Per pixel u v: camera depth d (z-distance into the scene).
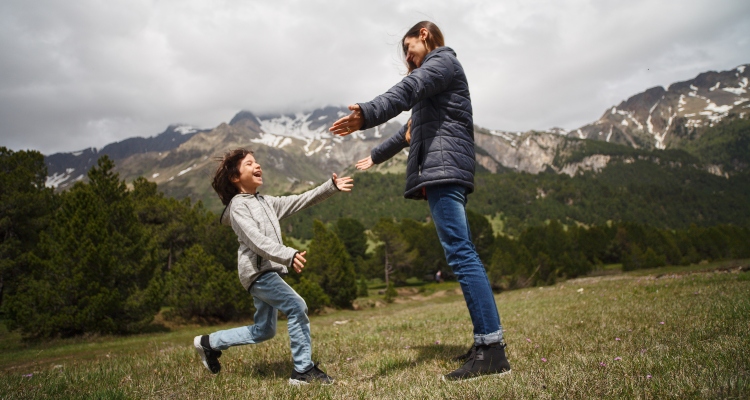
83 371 4.78
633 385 2.48
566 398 2.37
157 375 4.16
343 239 78.12
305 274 36.06
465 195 3.59
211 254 28.58
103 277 18.70
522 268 47.44
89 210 18.86
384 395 2.83
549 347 4.23
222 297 24.64
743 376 2.39
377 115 2.96
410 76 3.25
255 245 3.55
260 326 3.91
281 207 4.00
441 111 3.49
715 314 4.84
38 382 4.06
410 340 5.74
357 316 26.89
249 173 3.91
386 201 182.12
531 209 176.12
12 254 25.23
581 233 87.12
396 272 67.69
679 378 2.51
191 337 16.89
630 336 4.29
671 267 65.50
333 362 4.44
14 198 25.62
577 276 58.06
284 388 3.29
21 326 17.62
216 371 4.14
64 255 18.22
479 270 3.39
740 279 10.24
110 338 18.06
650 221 177.38
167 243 35.03
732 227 97.38
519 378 2.88
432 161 3.43
